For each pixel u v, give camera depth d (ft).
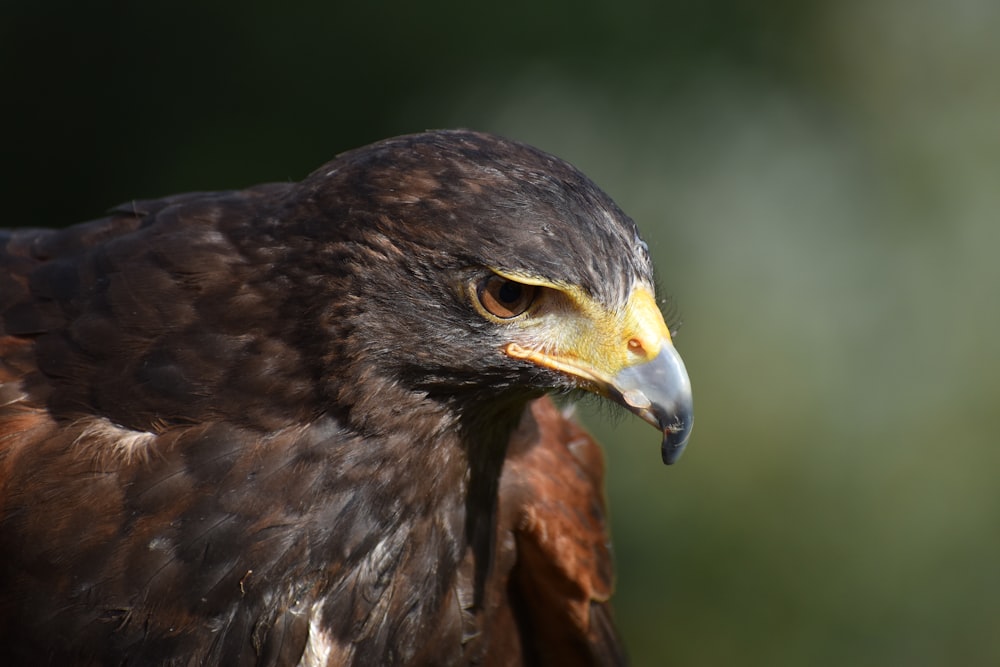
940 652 38.75
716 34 40.55
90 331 17.89
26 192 40.04
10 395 17.84
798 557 38.45
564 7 39.11
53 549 17.30
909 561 38.81
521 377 17.74
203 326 17.74
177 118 38.93
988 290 42.65
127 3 38.60
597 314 17.42
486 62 38.88
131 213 19.69
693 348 40.57
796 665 38.24
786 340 41.04
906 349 41.73
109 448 17.48
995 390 40.88
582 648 23.09
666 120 41.14
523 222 16.87
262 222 18.16
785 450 39.22
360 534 18.11
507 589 22.38
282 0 38.14
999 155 43.88
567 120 40.50
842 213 43.04
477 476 19.30
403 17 38.27
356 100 38.60
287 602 17.98
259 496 17.60
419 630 19.39
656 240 41.57
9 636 17.66
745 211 42.55
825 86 42.91
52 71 39.27
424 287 17.11
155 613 17.46
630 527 37.99
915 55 44.11
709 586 38.22
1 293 18.67
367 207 17.12
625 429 37.81
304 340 17.57
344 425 17.76
